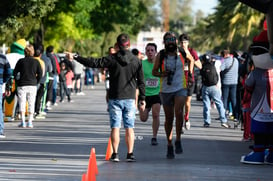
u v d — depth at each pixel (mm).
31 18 61500
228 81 44219
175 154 28844
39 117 46125
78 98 72562
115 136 26422
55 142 32344
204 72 41500
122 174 23500
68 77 66000
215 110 58125
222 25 92125
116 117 26375
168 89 27203
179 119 27484
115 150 26453
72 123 42781
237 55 45750
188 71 27953
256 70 26406
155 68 27375
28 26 62531
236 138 35438
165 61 27188
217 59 48094
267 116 26219
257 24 90438
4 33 59219
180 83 27172
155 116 31625
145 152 29344
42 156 27656
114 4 104188
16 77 39500
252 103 26500
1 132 34156
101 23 102000
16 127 39656
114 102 26391
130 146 26531
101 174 23438
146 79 31531
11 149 29688
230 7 89938
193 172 24125
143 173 23750
